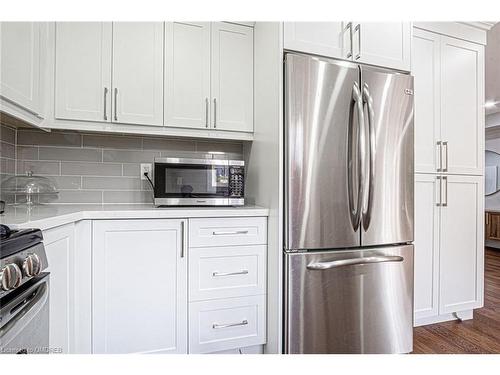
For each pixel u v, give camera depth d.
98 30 1.62
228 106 1.86
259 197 1.79
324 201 1.51
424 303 2.05
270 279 1.61
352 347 1.55
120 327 1.42
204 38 1.81
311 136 1.50
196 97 1.80
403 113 1.66
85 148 1.88
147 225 1.46
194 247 1.53
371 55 1.67
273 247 1.57
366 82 1.58
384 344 1.61
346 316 1.55
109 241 1.41
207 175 1.74
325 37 1.59
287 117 1.48
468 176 2.18
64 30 1.57
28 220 0.98
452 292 2.13
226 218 1.59
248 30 1.91
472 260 2.19
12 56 1.18
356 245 1.56
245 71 1.90
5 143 1.62
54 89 1.55
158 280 1.48
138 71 1.69
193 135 1.81
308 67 1.50
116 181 1.93
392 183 1.63
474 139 2.20
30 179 1.58
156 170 1.68
